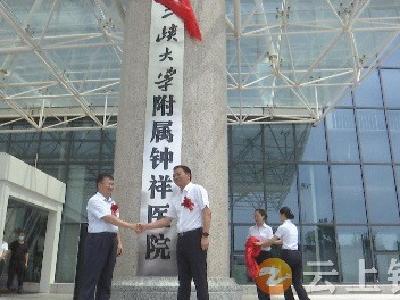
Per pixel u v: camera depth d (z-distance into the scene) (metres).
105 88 21.89
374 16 18.11
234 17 16.28
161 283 7.60
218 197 8.40
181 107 8.58
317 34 18.00
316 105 22.03
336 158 23.53
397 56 25.33
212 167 8.48
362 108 24.36
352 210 22.61
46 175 19.25
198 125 8.58
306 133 24.02
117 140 8.92
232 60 20.56
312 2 16.36
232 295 7.89
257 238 10.30
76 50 19.12
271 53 19.00
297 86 20.36
